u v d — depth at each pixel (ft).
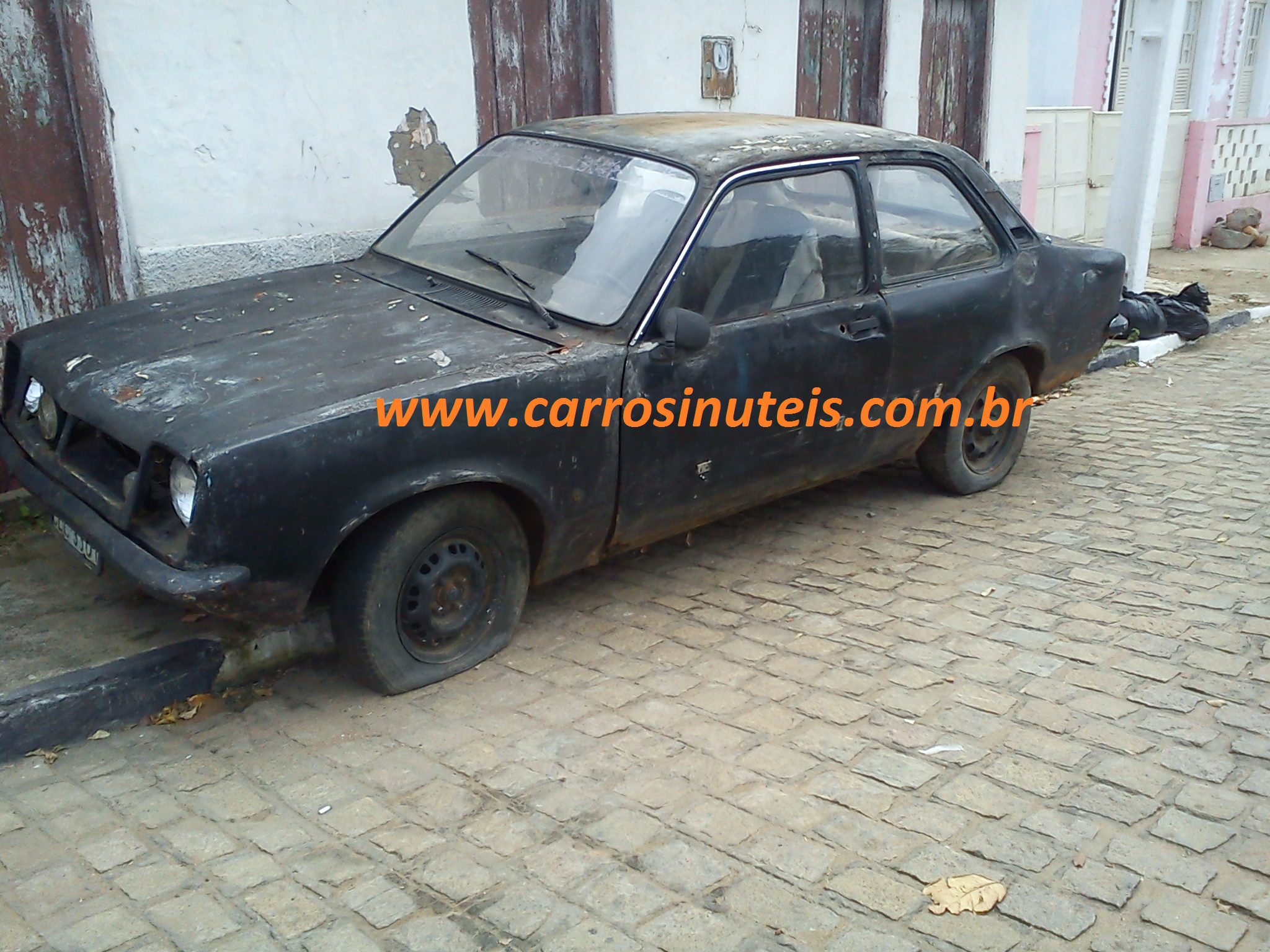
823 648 13.38
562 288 13.28
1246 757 11.03
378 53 18.78
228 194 17.48
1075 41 44.60
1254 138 49.90
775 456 14.65
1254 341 30.25
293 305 13.61
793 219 14.35
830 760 11.02
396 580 11.72
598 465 12.67
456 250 14.75
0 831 9.83
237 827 9.96
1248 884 9.21
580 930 8.65
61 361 12.39
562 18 21.66
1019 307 17.21
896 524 17.33
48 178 15.83
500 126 21.08
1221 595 14.65
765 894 9.08
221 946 8.45
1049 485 19.03
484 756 11.09
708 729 11.59
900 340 15.51
